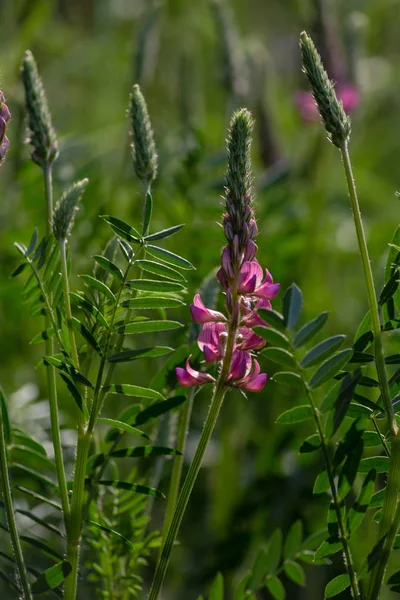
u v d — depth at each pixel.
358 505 0.78
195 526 1.15
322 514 1.06
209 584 1.06
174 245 1.13
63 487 0.80
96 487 0.82
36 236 0.82
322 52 1.36
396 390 0.79
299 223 1.28
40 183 1.16
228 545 1.06
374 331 0.78
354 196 0.77
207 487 1.18
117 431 0.84
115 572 0.88
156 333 1.09
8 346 1.26
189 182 1.16
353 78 1.39
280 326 0.75
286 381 0.77
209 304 0.87
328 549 0.79
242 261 0.77
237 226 0.77
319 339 1.12
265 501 1.07
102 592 0.88
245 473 1.17
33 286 0.83
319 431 0.77
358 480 0.97
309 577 1.05
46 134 0.83
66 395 1.15
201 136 1.22
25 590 0.79
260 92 1.41
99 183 1.14
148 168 0.82
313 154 1.34
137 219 1.18
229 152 0.77
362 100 1.53
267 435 1.15
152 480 0.90
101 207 1.06
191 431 1.20
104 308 0.81
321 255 1.37
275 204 1.24
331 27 1.37
